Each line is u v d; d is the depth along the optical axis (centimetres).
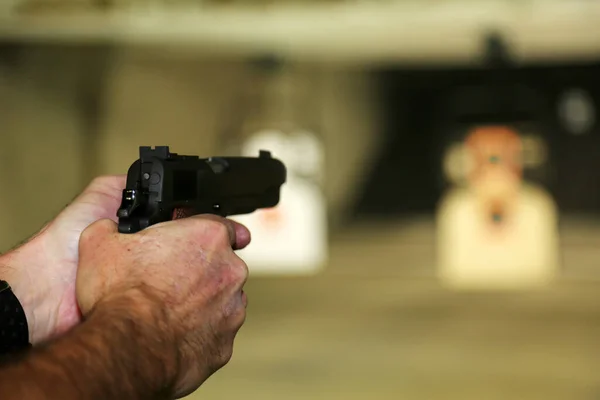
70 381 39
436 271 538
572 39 462
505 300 455
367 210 681
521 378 298
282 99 579
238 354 342
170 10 357
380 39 449
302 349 348
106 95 471
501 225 533
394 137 673
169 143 536
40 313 70
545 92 577
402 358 329
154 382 46
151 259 55
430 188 676
